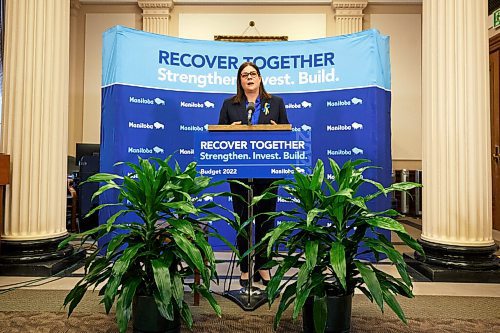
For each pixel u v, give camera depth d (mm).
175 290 1426
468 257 2639
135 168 1582
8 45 2859
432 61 2891
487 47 2793
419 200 6352
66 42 3080
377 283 1383
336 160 3246
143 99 3141
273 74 3393
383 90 3211
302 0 6555
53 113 2932
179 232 1487
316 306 1417
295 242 1579
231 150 1931
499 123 4816
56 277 2625
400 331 1690
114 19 6730
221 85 3389
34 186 2812
